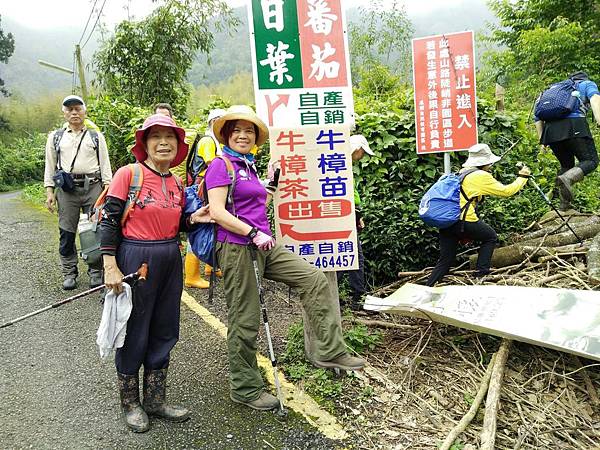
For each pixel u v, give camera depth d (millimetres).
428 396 3238
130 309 2631
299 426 2898
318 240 3545
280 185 3496
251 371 3049
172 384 3311
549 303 3215
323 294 3072
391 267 5184
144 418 2830
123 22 12414
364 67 12391
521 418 2953
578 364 3285
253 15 3398
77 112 4652
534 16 13039
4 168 25766
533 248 4527
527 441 2828
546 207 5906
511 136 5691
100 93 12477
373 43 12836
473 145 4719
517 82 12195
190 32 12625
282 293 5012
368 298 3977
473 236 4285
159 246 2740
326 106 3465
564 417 3004
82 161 4668
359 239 4559
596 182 7910
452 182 4250
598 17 12133
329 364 3090
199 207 2994
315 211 3520
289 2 3406
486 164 4270
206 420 2928
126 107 9047
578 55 11125
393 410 3086
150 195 2717
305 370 3418
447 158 4871
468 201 4207
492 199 5344
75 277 5000
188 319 4316
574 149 4973
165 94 12867
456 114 4809
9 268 5613
